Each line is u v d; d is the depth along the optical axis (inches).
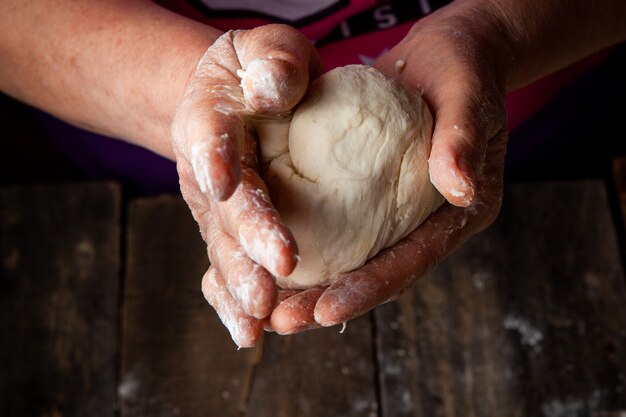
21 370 36.6
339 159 23.9
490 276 37.2
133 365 36.6
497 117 24.9
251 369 36.3
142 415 35.9
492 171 26.2
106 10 29.2
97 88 29.1
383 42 32.5
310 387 35.9
